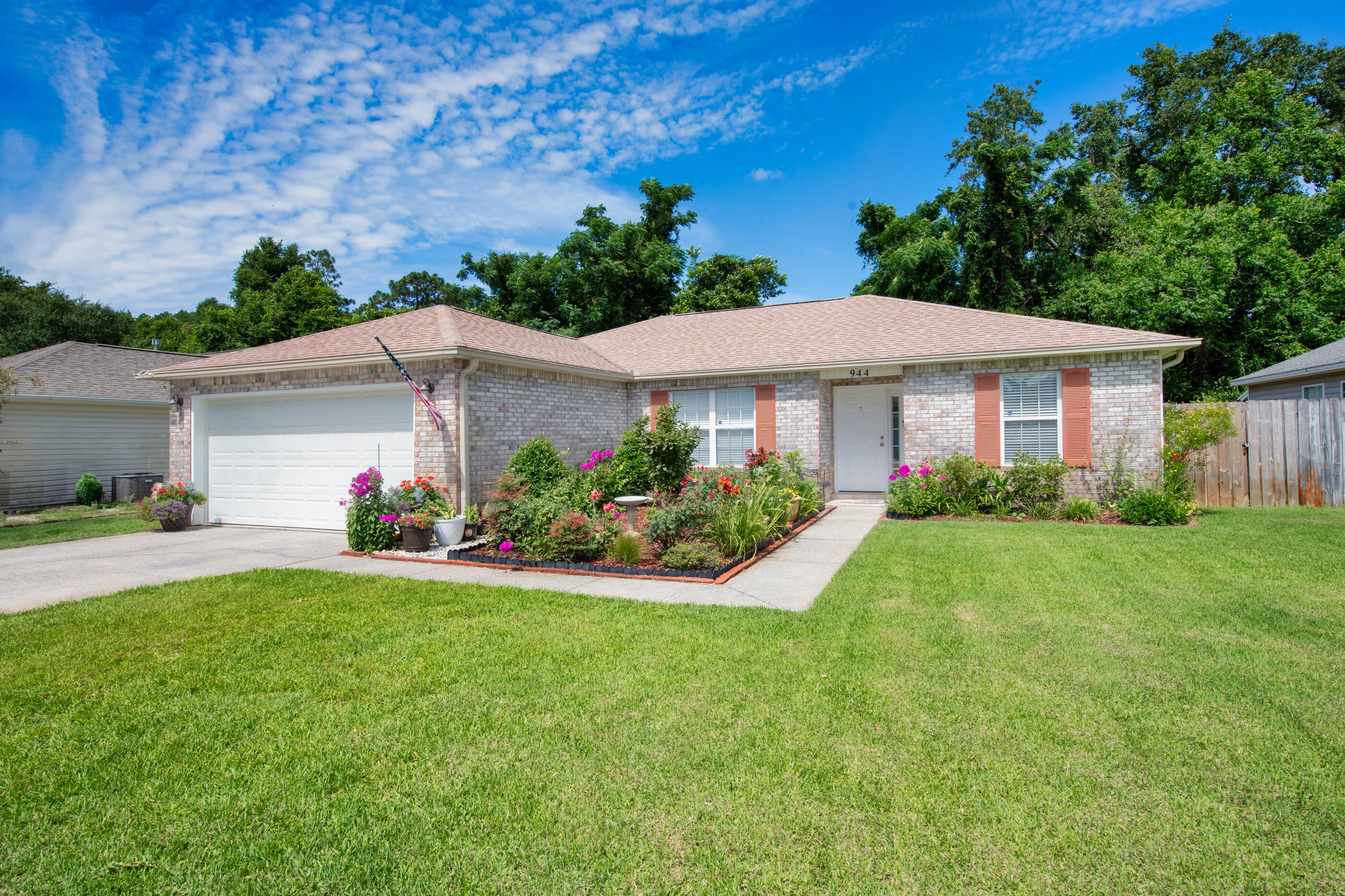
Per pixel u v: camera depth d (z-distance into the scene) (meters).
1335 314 20.25
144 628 5.61
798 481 12.17
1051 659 4.43
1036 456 11.92
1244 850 2.48
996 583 6.53
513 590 6.82
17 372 17.28
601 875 2.42
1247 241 20.19
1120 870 2.38
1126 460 11.29
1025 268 26.95
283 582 7.34
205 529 11.98
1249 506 12.55
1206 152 24.61
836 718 3.62
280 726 3.68
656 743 3.39
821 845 2.56
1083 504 10.87
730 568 7.54
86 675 4.51
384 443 11.02
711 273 35.44
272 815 2.84
